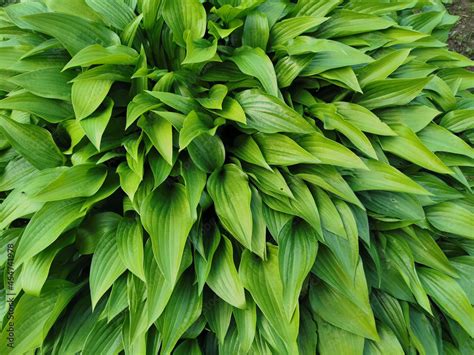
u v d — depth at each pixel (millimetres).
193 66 783
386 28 887
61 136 780
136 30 815
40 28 744
